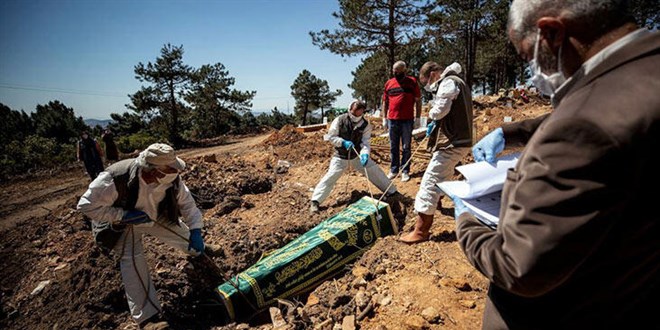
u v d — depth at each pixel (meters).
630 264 0.84
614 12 0.83
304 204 5.11
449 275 2.85
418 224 3.47
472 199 1.33
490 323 1.19
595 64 0.86
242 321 3.02
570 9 0.85
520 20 0.98
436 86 3.49
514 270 0.86
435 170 3.31
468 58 22.86
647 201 0.76
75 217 4.77
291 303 3.01
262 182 6.14
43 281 3.44
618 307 0.90
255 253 3.86
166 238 3.18
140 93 30.84
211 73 37.16
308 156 8.48
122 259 2.87
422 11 15.48
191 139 32.81
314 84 44.44
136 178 2.63
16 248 4.32
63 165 16.56
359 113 4.45
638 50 0.79
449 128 3.26
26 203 9.53
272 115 50.62
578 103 0.80
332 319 2.65
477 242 1.07
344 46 16.19
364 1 15.27
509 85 33.50
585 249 0.78
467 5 18.58
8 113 33.00
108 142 11.55
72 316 2.95
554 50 0.93
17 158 16.25
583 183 0.74
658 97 0.72
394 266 3.12
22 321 3.03
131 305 2.83
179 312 3.06
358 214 3.80
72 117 33.25
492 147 1.53
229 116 39.19
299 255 3.26
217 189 5.70
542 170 0.80
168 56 30.06
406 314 2.49
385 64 25.55
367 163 4.62
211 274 3.46
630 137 0.71
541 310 1.01
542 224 0.79
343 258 3.51
